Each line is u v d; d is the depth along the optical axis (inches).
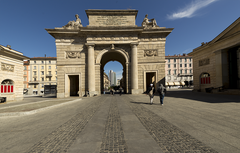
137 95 761.0
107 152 119.5
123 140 144.6
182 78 2527.1
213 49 855.1
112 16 870.4
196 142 135.6
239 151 115.6
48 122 226.5
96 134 163.9
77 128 188.9
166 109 308.0
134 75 845.8
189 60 2564.0
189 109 301.7
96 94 827.4
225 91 717.9
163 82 864.9
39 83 2249.0
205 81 951.6
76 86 1010.7
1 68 685.3
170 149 122.5
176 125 190.7
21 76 818.2
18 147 134.0
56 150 125.3
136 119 227.3
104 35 853.2
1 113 283.1
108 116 255.3
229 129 170.9
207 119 217.6
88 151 122.2
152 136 153.6
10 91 743.7
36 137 159.6
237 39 669.9
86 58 864.9
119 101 493.4
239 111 272.2
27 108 360.8
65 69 858.8
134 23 874.1
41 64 2283.5
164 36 886.4
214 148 122.3
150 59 879.1
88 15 870.4
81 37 872.9
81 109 346.3
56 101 545.0
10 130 189.9
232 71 768.9
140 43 884.0
